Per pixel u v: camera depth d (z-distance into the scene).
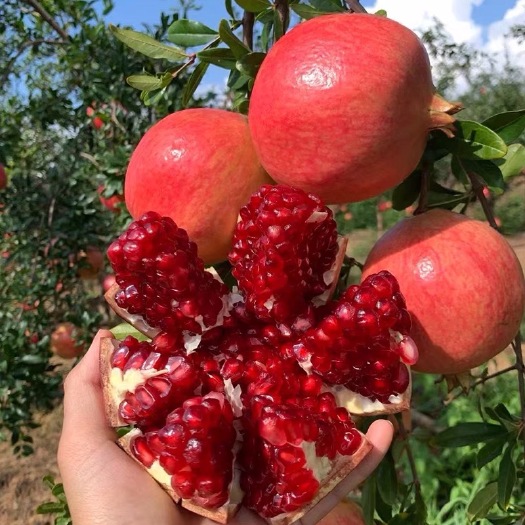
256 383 0.23
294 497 0.21
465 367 0.26
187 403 0.22
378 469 0.32
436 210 0.27
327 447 0.21
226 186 0.26
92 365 0.27
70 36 0.72
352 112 0.23
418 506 0.33
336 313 0.23
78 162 0.80
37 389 0.74
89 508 0.22
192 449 0.21
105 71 0.69
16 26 0.79
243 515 0.22
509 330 0.25
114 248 0.23
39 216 0.81
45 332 0.81
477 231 0.25
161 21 0.63
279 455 0.20
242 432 0.23
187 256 0.23
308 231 0.23
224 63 0.32
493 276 0.24
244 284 0.23
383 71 0.22
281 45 0.24
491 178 0.28
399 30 0.24
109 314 0.91
